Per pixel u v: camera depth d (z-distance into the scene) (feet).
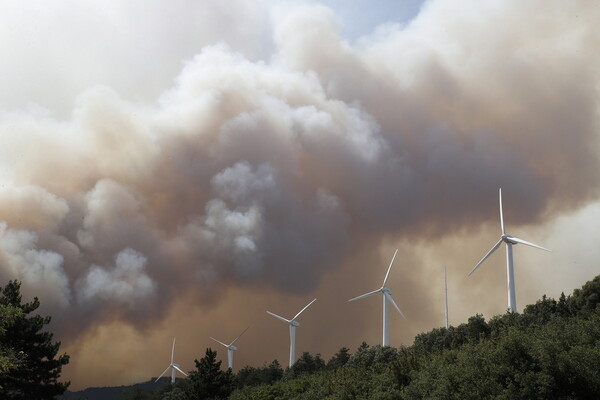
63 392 249.75
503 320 294.05
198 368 359.66
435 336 319.47
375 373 260.62
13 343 234.17
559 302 315.37
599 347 167.32
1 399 233.14
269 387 355.97
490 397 167.22
